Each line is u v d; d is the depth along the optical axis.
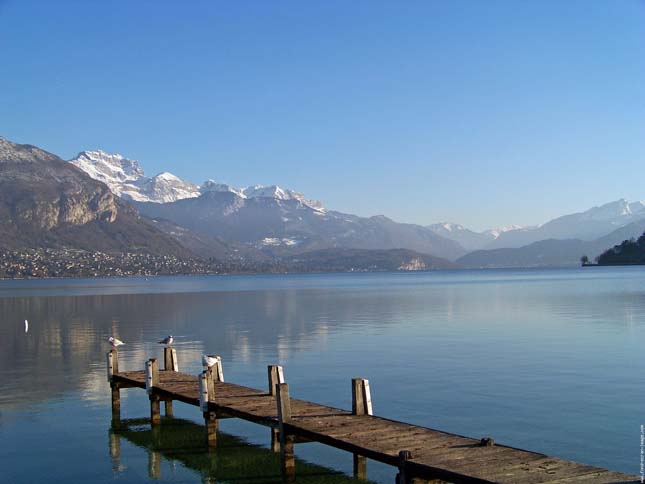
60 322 75.44
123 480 20.92
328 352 44.75
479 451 17.17
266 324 67.00
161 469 21.88
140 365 41.72
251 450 23.72
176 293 160.50
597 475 15.05
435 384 32.50
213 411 23.81
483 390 30.84
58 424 27.31
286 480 20.52
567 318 65.69
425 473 15.97
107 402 31.27
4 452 23.69
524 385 31.75
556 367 36.44
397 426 20.08
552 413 26.42
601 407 27.25
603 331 53.28
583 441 22.80
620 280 175.00
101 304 113.81
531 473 15.22
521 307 82.81
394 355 42.47
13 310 100.12
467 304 91.88
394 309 85.06
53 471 21.80
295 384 33.56
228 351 46.44
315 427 20.03
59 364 42.69
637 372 34.59
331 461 22.33
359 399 21.92
